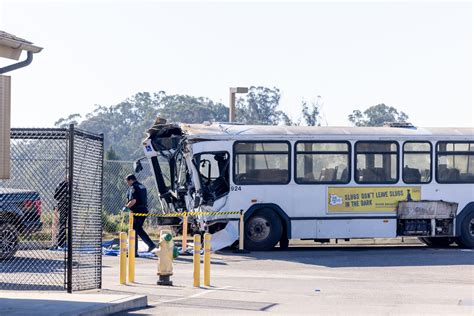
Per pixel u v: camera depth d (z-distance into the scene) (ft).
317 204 111.96
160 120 114.32
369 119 357.20
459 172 115.75
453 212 115.34
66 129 63.31
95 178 69.10
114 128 424.05
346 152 113.09
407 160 114.62
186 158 109.70
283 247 112.98
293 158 111.65
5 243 82.99
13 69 64.23
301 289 74.38
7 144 60.13
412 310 60.70
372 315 57.77
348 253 108.88
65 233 67.87
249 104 373.81
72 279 68.28
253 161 110.73
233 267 93.61
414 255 106.63
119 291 68.90
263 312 58.90
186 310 59.67
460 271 91.09
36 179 81.61
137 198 102.53
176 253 75.82
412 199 114.11
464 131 116.57
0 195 82.02
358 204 112.88
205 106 411.13
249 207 110.32
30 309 55.26
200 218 107.86
